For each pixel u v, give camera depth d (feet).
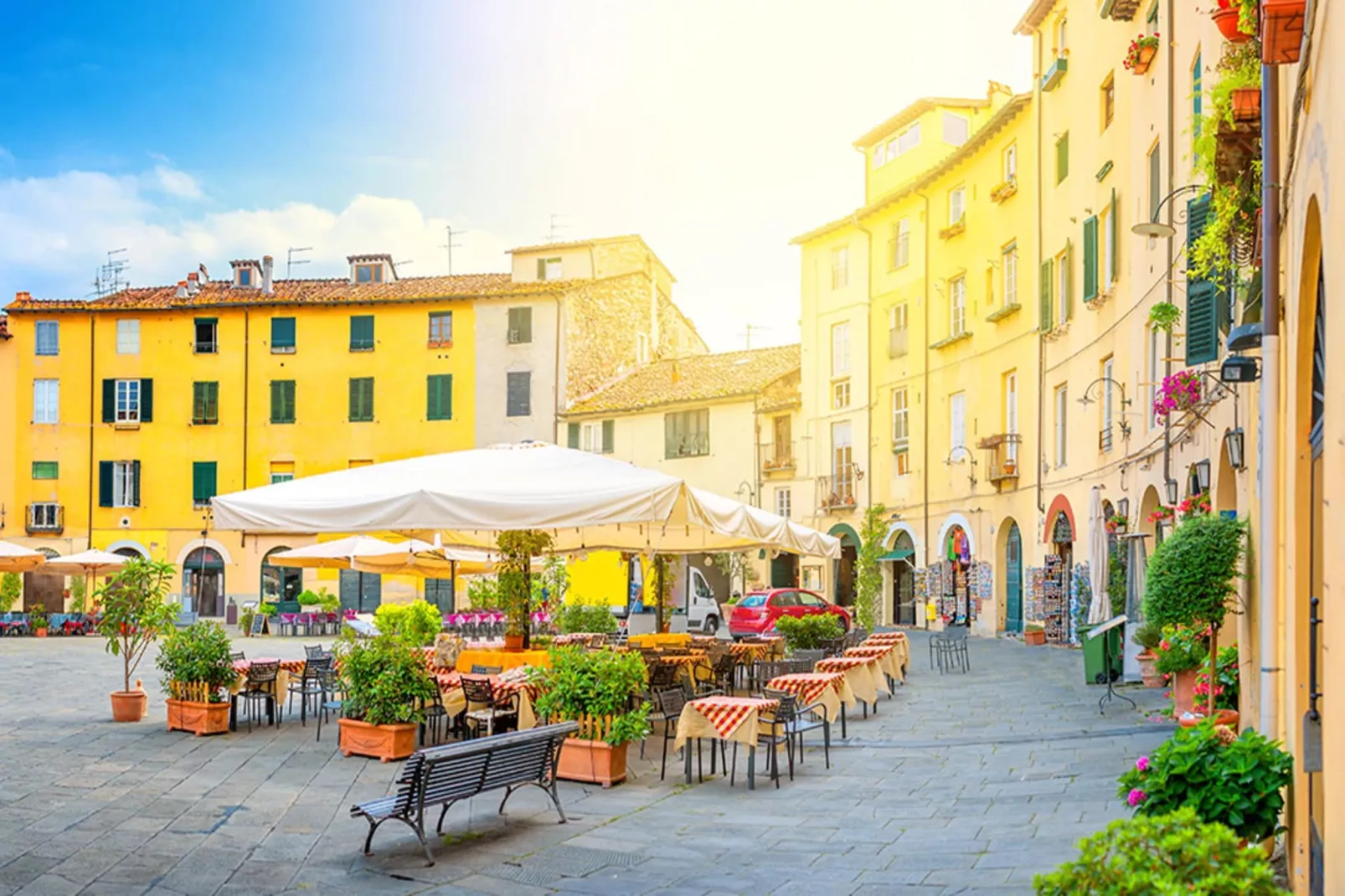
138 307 154.51
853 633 73.36
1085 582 80.48
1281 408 23.34
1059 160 88.63
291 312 154.51
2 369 154.92
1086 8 82.23
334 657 47.93
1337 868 14.28
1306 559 20.63
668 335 180.24
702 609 121.49
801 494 133.80
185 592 152.56
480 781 29.22
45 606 153.48
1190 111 58.13
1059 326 87.51
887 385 122.52
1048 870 24.73
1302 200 18.48
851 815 31.78
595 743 36.11
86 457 153.99
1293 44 19.06
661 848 28.25
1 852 27.22
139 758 40.37
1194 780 19.42
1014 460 97.91
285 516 40.09
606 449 150.20
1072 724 45.42
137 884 24.86
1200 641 42.93
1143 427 67.62
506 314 152.35
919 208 117.91
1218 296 40.19
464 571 80.94
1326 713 15.55
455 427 152.46
